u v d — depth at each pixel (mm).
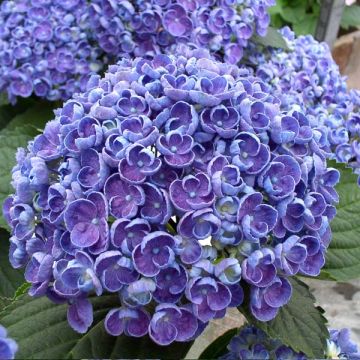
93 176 266
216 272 247
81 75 510
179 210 249
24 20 525
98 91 297
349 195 349
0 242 431
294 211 265
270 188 260
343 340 310
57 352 261
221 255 260
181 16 469
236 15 489
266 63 534
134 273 246
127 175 255
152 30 475
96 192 254
